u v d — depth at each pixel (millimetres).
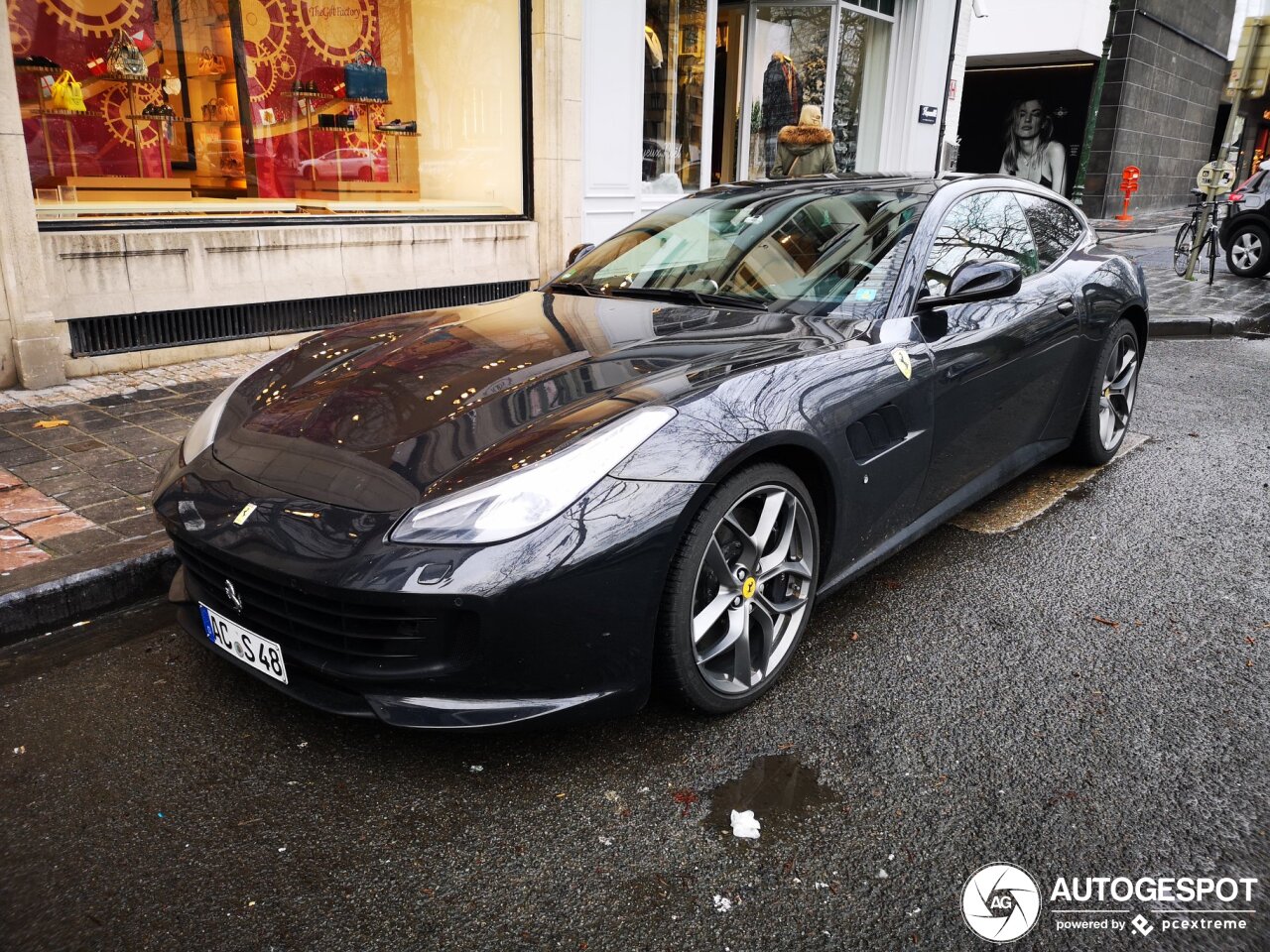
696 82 9461
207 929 1786
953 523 3898
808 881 1924
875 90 11977
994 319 3340
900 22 11859
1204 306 9484
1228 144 10953
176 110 6289
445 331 3014
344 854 1989
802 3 10547
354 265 6641
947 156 13516
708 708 2414
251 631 2285
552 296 3406
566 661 2105
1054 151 21766
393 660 2084
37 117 5582
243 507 2227
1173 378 6766
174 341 5828
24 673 2701
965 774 2266
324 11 7016
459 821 2092
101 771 2260
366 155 7488
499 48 7781
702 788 2203
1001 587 3299
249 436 2492
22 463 4008
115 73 5922
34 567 3049
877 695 2605
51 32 5633
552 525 2031
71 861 1965
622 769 2271
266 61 6758
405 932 1784
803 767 2289
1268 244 11383
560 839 2035
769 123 10820
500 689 2092
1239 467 4672
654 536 2113
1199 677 2721
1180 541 3717
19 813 2109
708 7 9281
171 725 2445
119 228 5461
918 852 2010
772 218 3479
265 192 6918
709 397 2340
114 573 3084
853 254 3195
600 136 8297
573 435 2168
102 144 5941
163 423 4574
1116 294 4223
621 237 3801
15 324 5043
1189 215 23516
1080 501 4164
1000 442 3551
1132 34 20094
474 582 1962
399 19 7469
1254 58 27047
